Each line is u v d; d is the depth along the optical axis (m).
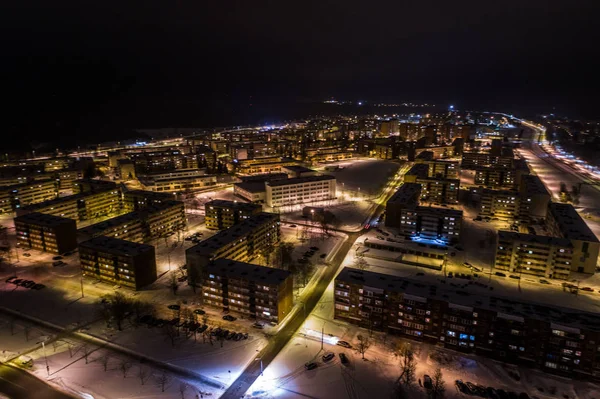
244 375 133.62
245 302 167.00
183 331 157.88
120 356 143.00
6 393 124.88
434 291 153.12
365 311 159.12
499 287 194.75
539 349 134.25
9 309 173.38
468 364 138.25
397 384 128.75
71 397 123.62
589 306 177.00
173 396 124.06
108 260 192.25
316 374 133.75
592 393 124.69
